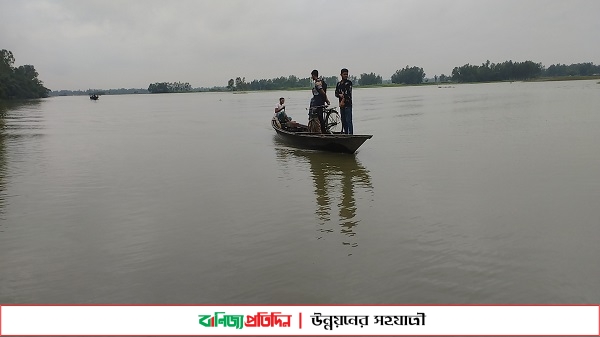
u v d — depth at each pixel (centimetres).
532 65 19400
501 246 673
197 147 1798
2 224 828
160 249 697
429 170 1206
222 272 611
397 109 3791
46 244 727
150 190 1066
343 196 969
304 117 3269
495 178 1092
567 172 1129
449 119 2661
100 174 1263
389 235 730
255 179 1161
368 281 573
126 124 3155
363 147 1644
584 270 589
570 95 5134
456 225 768
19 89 12925
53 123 3344
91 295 560
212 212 880
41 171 1318
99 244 724
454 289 550
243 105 6172
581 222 768
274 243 708
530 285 555
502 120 2453
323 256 652
